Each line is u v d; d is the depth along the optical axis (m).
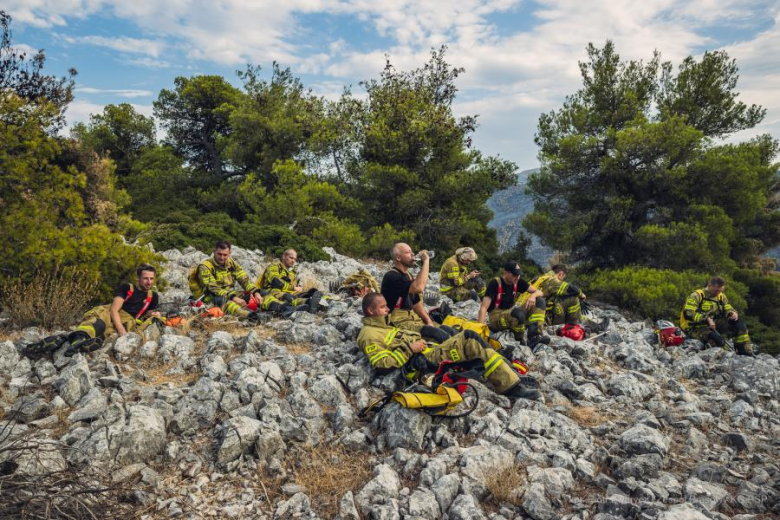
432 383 4.34
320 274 11.73
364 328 4.99
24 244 6.84
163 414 4.12
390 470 3.65
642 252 19.66
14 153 7.82
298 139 25.41
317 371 5.14
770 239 23.31
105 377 4.59
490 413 4.42
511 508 3.46
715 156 18.72
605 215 20.56
